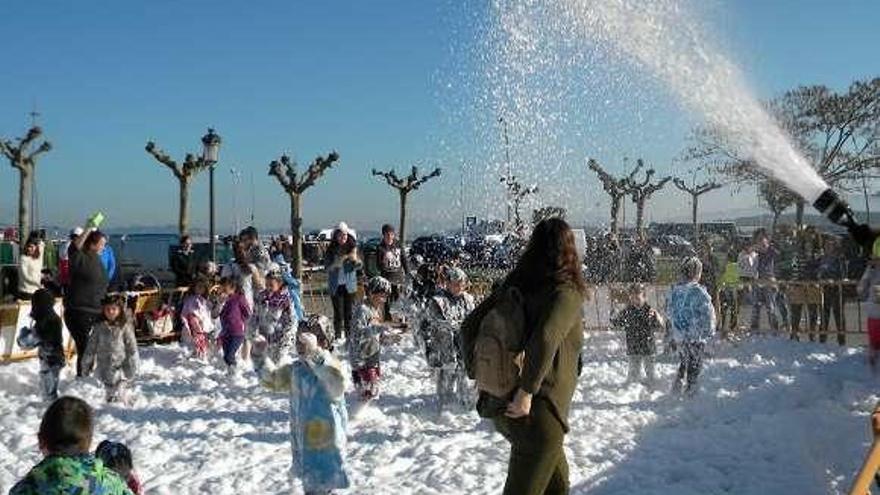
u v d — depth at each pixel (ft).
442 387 34.76
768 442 29.86
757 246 59.82
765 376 42.78
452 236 96.68
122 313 36.94
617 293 59.62
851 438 29.99
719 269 63.10
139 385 41.27
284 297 42.39
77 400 13.74
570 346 16.44
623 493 24.54
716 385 40.60
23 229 91.35
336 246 53.78
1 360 46.24
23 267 51.78
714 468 27.09
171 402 37.19
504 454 28.37
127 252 85.51
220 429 32.14
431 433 31.63
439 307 34.68
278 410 35.50
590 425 32.81
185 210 78.02
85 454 13.48
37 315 36.45
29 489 12.99
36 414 34.78
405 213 102.32
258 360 42.24
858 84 92.94
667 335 48.32
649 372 40.09
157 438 30.66
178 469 26.91
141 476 26.14
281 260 51.37
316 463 22.67
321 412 22.70
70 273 41.37
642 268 68.85
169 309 55.52
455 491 24.81
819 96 94.53
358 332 33.91
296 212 78.84
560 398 16.19
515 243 67.05
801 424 31.94
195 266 57.98
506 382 16.17
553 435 16.15
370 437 30.96
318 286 93.35
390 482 25.63
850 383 39.50
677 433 31.32
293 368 23.07
